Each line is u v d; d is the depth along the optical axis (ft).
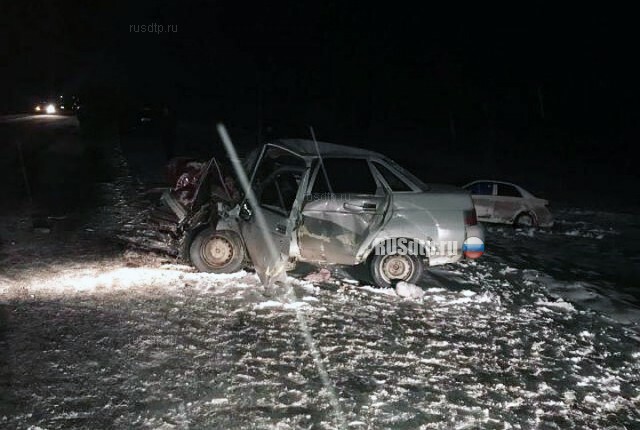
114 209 42.93
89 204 44.27
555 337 24.40
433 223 28.45
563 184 97.35
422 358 20.88
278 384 17.97
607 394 19.48
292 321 23.31
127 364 18.45
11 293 24.34
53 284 25.85
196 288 26.40
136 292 25.35
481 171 99.45
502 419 17.06
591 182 100.83
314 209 27.91
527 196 57.11
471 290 30.58
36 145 81.15
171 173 33.71
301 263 32.12
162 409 15.99
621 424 17.52
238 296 25.73
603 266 42.50
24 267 28.19
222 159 59.77
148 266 29.58
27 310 22.44
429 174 93.20
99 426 14.98
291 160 29.89
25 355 18.56
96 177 56.54
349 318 24.25
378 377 19.03
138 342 20.11
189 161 33.99
